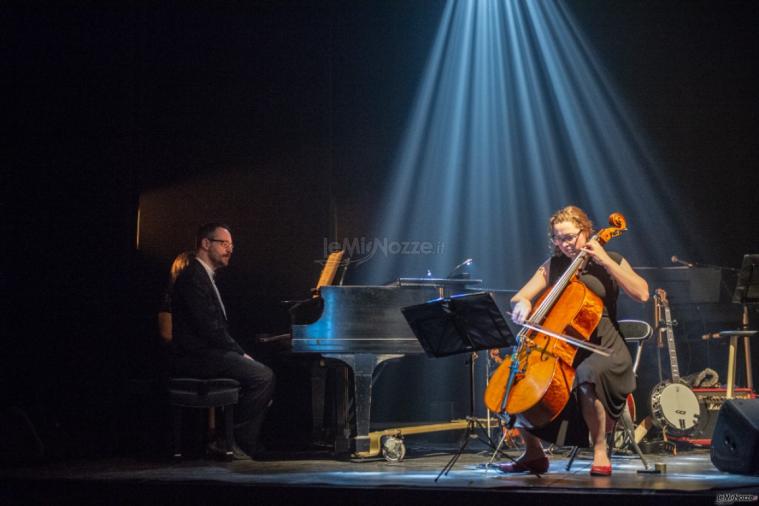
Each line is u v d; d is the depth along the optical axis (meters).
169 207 6.86
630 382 3.71
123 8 6.83
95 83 6.72
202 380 4.84
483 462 4.68
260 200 6.97
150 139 6.90
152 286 6.74
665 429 5.20
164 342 5.40
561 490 3.20
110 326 6.42
